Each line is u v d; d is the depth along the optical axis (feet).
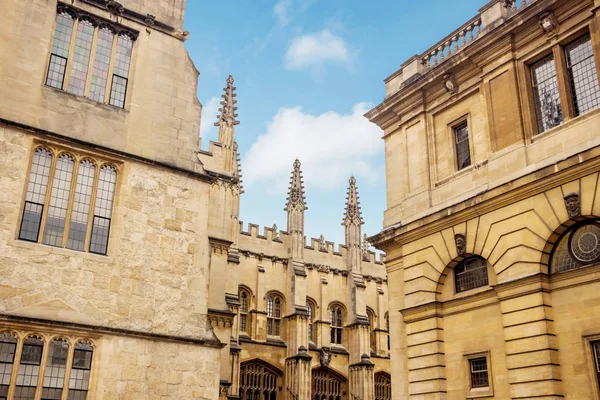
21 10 80.07
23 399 67.05
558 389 66.59
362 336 200.75
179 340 78.54
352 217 219.82
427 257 86.94
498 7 86.63
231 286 163.53
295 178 211.00
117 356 73.46
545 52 78.79
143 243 80.23
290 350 185.47
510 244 75.10
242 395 176.24
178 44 93.71
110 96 85.20
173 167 85.76
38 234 73.87
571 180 69.77
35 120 77.10
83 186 79.05
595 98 72.18
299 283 193.57
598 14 71.82
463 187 85.66
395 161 99.96
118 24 88.48
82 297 73.61
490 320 76.95
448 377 80.64
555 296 70.28
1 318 66.95
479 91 86.89
